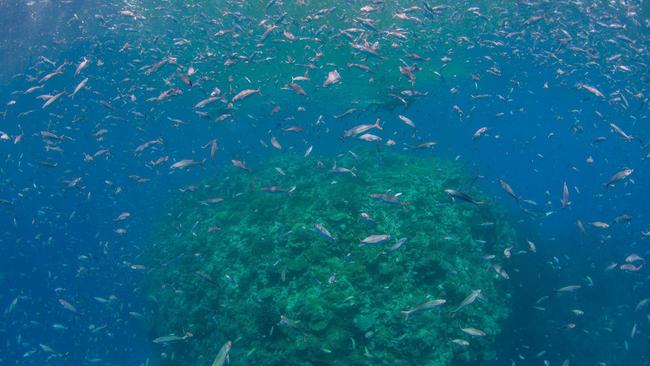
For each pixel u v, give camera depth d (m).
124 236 21.30
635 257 10.15
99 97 22.69
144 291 14.38
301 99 27.81
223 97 11.26
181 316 10.77
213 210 14.66
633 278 16.92
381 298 8.49
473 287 9.50
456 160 17.14
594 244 20.17
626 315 15.34
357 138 8.64
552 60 21.27
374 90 20.52
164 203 21.33
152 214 22.05
